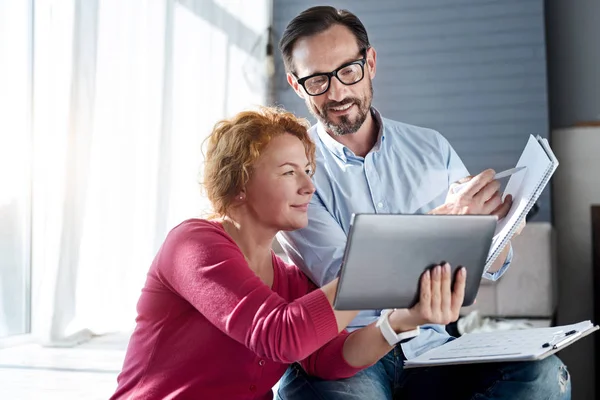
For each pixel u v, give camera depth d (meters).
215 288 1.29
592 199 4.54
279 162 1.43
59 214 3.78
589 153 4.56
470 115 4.91
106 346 3.79
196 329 1.38
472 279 1.22
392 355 1.70
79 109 3.81
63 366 3.29
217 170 1.46
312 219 1.82
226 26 5.03
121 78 4.10
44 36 3.87
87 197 3.89
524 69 4.82
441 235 1.15
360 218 1.09
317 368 1.51
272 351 1.23
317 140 1.95
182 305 1.40
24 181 3.87
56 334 3.78
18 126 3.82
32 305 3.93
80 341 3.89
